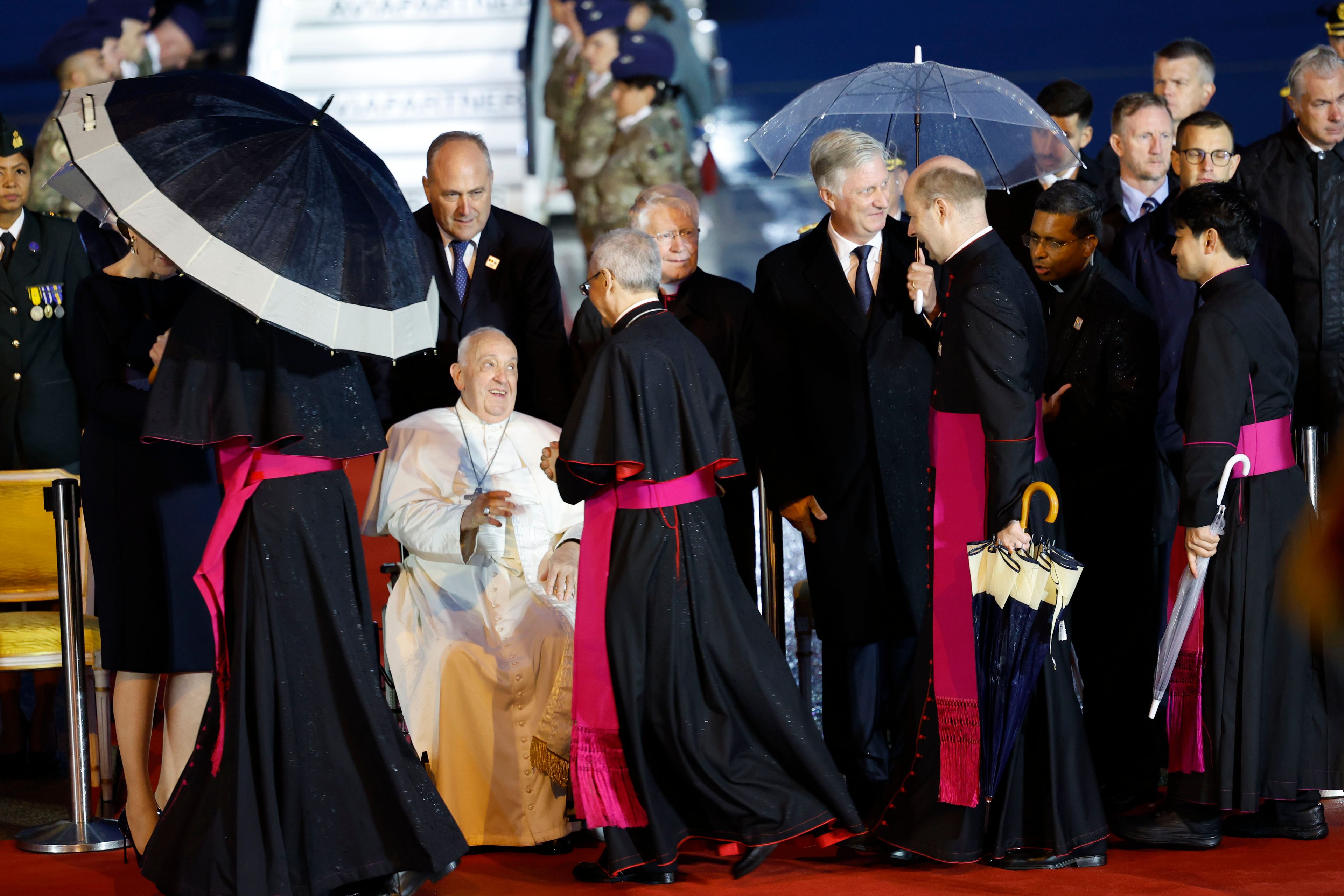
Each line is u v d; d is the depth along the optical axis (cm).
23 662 1786
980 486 1521
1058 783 1509
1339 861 1518
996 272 1509
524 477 1811
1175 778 1588
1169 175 2358
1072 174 2238
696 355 1536
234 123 1370
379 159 1472
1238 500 1573
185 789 1391
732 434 1531
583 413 1511
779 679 1511
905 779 1559
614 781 1504
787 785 1499
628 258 1537
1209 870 1494
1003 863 1528
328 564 1416
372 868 1391
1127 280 1794
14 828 1769
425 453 1789
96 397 1576
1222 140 1984
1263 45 4594
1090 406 1748
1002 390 1470
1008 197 2162
